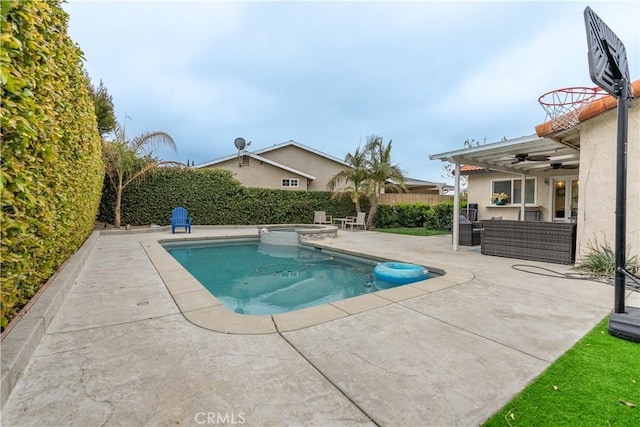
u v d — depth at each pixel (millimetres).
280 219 15070
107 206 11875
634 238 4812
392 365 2072
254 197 14500
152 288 3816
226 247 9820
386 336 2529
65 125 3287
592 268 4969
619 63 3135
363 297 3611
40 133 2260
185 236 10023
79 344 2297
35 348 2178
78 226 5133
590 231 5332
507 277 4664
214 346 2307
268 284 5645
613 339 2518
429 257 6598
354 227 15406
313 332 2588
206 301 3312
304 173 18484
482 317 2982
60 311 2979
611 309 3238
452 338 2504
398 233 12500
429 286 4105
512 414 1619
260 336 2496
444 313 3090
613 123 5078
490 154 7648
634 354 2266
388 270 5312
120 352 2188
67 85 3396
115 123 13242
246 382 1847
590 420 1590
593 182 5305
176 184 13000
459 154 7598
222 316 2900
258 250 9297
